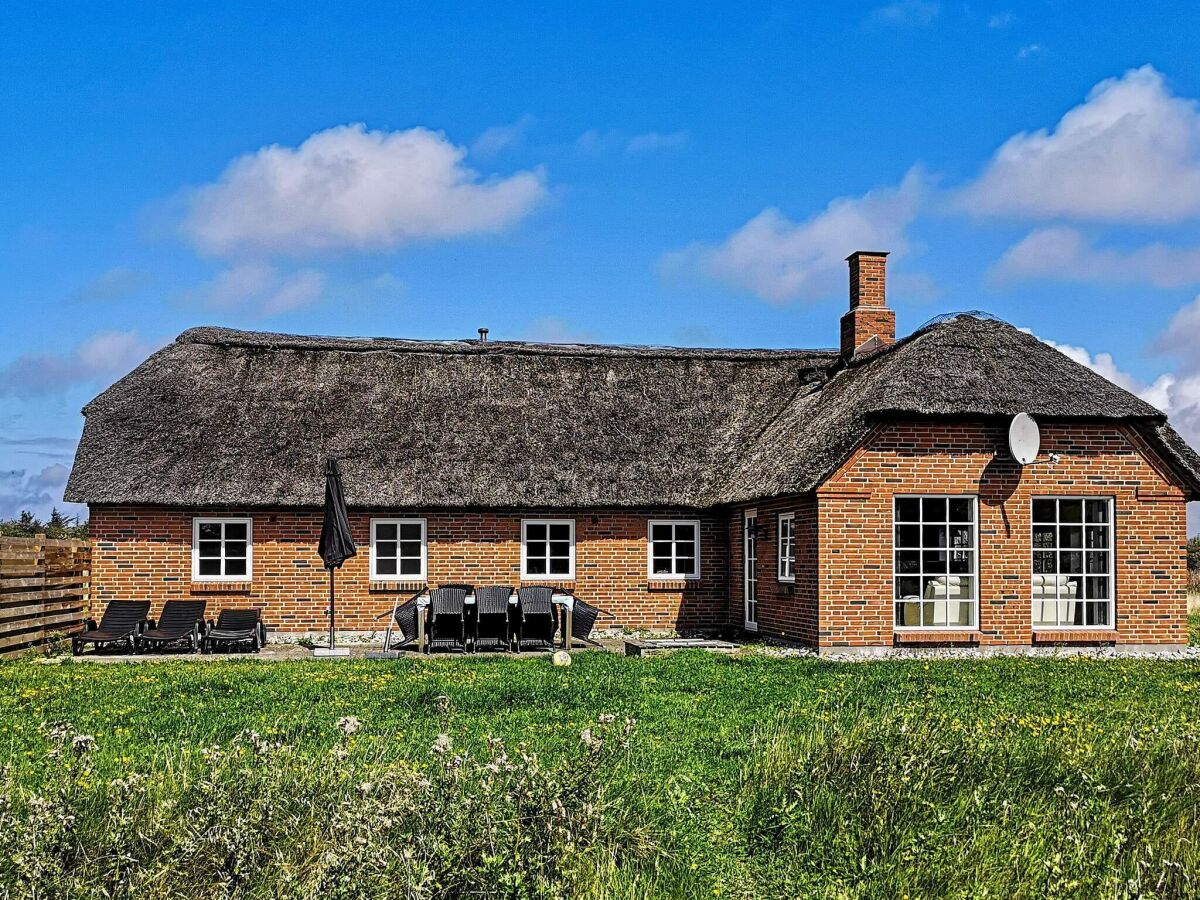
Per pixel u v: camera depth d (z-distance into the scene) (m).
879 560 20.86
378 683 16.17
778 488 21.78
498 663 19.11
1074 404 21.22
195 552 24.27
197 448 24.52
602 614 25.45
